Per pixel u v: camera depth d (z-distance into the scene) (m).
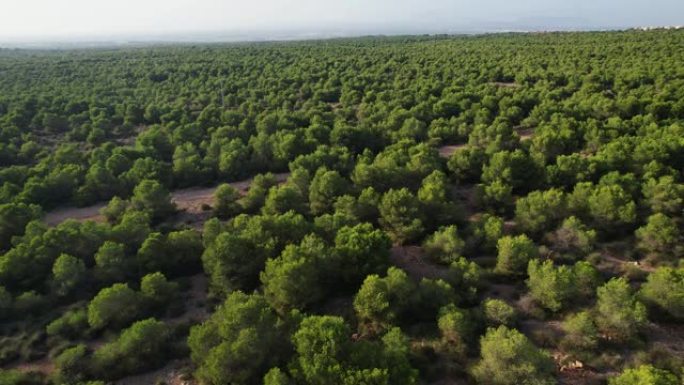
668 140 49.47
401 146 59.59
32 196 51.44
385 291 30.89
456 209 43.28
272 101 91.75
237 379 26.00
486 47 154.12
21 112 83.75
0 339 32.00
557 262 36.84
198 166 60.66
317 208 46.78
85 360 29.64
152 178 56.47
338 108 89.19
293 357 26.34
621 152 48.06
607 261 36.88
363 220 44.06
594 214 39.56
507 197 45.00
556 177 47.09
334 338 25.36
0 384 27.42
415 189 49.12
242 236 37.59
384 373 23.44
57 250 37.91
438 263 38.41
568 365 27.33
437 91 90.81
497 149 55.91
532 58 118.75
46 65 144.12
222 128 70.88
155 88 109.81
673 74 82.25
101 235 39.78
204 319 34.06
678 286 29.56
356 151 65.31
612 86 85.75
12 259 35.94
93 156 62.62
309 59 144.50
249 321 27.70
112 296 32.56
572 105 72.50
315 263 34.00
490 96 78.44
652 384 21.97
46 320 33.69
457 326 28.64
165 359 30.06
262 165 63.09
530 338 29.53
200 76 121.25
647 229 36.91
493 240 38.62
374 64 129.50
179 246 39.47
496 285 35.25
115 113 88.88
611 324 28.94
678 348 28.20
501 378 24.91
